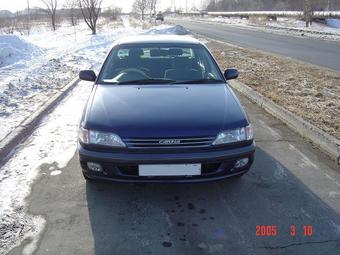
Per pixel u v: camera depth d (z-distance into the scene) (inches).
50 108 266.5
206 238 121.3
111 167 134.4
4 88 306.0
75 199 144.3
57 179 160.2
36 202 141.7
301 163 179.0
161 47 199.6
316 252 115.1
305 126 214.8
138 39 209.8
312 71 408.2
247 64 458.6
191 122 136.8
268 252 114.9
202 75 184.2
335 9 2655.0
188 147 133.2
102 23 1732.3
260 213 136.0
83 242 118.7
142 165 132.0
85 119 143.3
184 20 2459.4
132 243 118.4
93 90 170.9
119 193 149.0
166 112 142.6
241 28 1395.2
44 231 124.0
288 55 576.7
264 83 343.3
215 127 136.3
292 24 1521.9
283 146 200.5
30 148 194.1
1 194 146.7
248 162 143.2
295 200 145.3
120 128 134.4
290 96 293.4
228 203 142.5
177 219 131.8
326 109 256.7
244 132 141.1
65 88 325.7
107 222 129.6
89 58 534.3
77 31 1245.7
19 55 526.0
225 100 156.7
